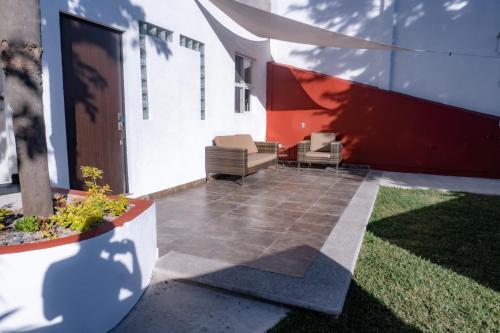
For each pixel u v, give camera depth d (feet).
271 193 20.61
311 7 32.76
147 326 7.86
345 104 31.32
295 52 33.76
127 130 16.57
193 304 8.69
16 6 7.47
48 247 6.68
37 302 6.67
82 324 7.25
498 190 22.70
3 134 11.65
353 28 31.65
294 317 8.09
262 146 28.43
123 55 16.11
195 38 21.17
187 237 13.00
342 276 9.63
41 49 8.00
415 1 29.45
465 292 9.32
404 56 30.17
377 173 28.58
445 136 28.48
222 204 17.88
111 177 15.83
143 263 9.09
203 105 22.72
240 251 11.65
